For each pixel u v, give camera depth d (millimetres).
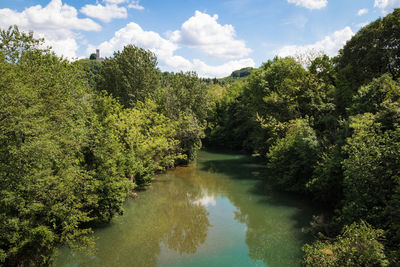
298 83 32562
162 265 13875
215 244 16078
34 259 12391
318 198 21734
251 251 15141
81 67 20797
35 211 11961
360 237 9742
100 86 44531
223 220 19609
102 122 23641
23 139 10852
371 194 12570
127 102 40562
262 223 18734
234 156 47844
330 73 31781
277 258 14281
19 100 10773
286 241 16000
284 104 33219
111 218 18578
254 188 27359
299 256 14273
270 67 40719
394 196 10734
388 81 15805
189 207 22344
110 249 15469
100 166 17312
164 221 19500
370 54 24094
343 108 27328
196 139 39688
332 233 15367
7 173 10312
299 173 23562
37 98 12688
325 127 25328
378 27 24156
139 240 16625
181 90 40812
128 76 41938
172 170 36094
